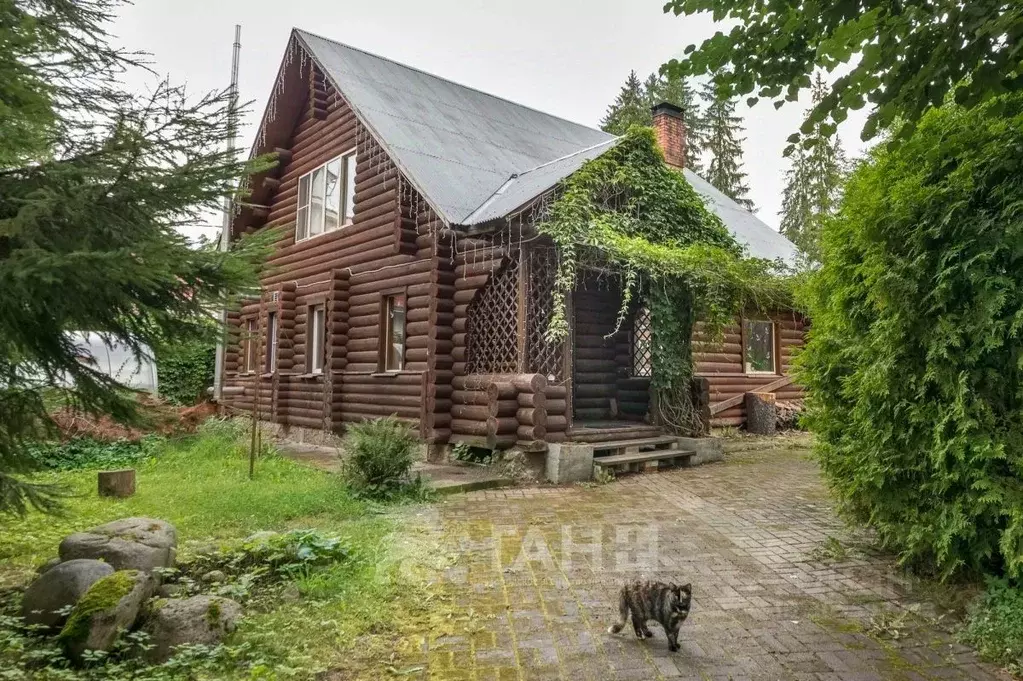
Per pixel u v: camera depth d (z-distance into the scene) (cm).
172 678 296
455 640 353
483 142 1241
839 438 523
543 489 793
